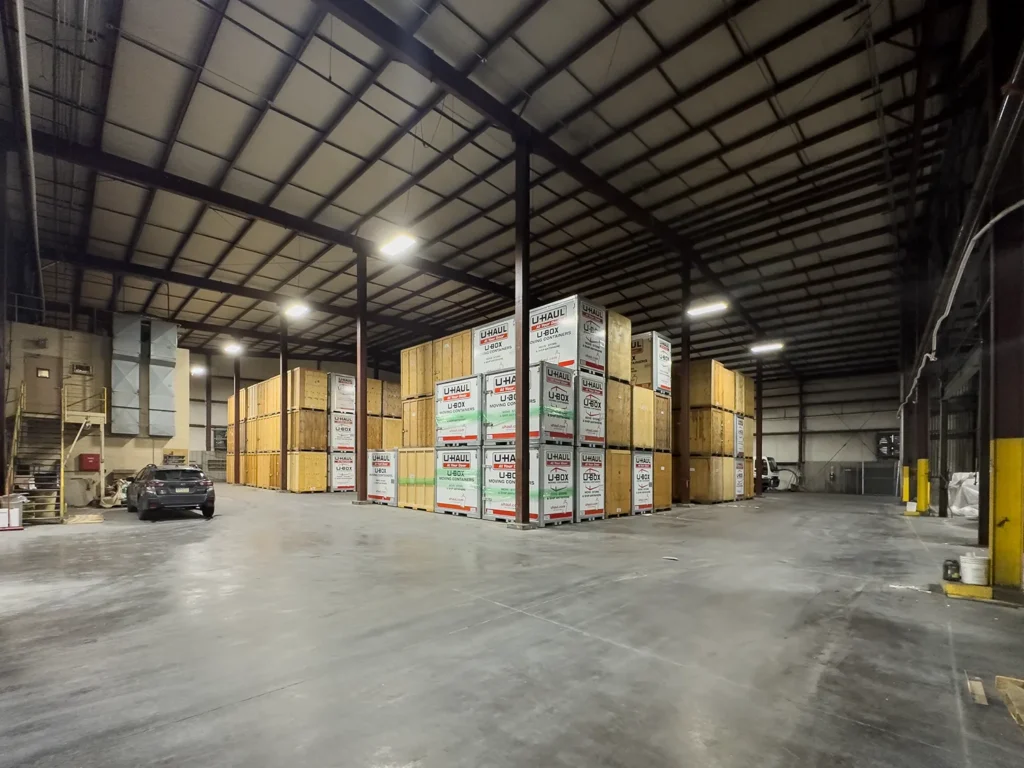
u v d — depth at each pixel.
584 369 11.09
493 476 10.88
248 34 7.60
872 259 14.21
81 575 5.56
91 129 9.45
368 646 3.46
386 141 10.09
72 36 7.34
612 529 9.55
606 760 2.15
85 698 2.70
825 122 9.20
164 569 5.86
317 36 7.64
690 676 3.01
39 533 8.84
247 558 6.54
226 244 14.53
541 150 9.81
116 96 8.66
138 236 13.66
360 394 14.97
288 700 2.68
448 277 16.23
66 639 3.58
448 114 9.36
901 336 16.00
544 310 11.49
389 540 8.06
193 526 9.80
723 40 7.64
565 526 10.00
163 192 11.62
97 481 14.35
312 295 19.22
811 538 8.59
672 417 16.89
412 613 4.20
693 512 13.28
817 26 7.25
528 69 8.39
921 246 12.83
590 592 4.88
